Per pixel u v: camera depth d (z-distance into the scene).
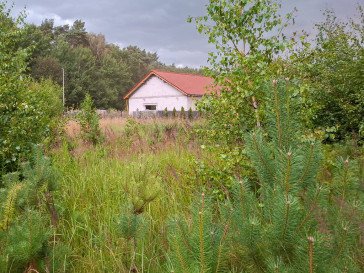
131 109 34.97
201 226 1.77
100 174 5.13
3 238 2.48
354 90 8.55
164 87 32.06
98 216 3.80
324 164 3.11
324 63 8.52
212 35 4.55
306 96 4.12
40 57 50.06
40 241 2.48
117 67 69.00
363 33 9.61
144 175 3.00
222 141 4.52
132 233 2.60
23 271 2.53
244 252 2.00
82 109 9.23
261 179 2.37
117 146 7.67
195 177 4.21
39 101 6.48
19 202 2.92
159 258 2.95
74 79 54.88
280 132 2.34
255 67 4.30
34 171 3.16
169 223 2.10
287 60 4.49
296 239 1.89
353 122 8.25
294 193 2.11
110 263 2.95
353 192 2.24
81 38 76.69
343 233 1.90
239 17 4.49
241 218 2.15
